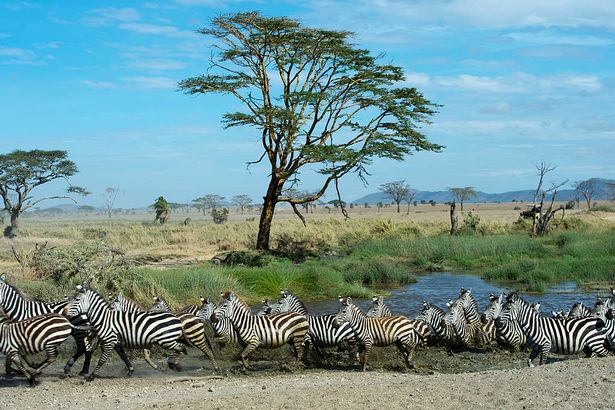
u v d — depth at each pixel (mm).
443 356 15148
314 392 10344
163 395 11195
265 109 33906
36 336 12195
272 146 35656
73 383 12508
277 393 10453
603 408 8602
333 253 37062
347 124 35531
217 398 10297
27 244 44406
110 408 10156
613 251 34438
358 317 13812
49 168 57281
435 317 15672
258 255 32406
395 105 35031
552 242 41469
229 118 34188
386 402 9430
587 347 13430
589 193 104562
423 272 32219
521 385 10055
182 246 42031
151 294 20359
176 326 13227
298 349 13883
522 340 15039
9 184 55000
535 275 28016
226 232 49531
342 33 34469
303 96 33438
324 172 35750
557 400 9070
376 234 45625
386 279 28609
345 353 15070
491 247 36625
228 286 22797
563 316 15453
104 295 19359
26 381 12648
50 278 20734
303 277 25234
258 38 34594
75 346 15820
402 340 13930
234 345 15258
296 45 34812
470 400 9352
